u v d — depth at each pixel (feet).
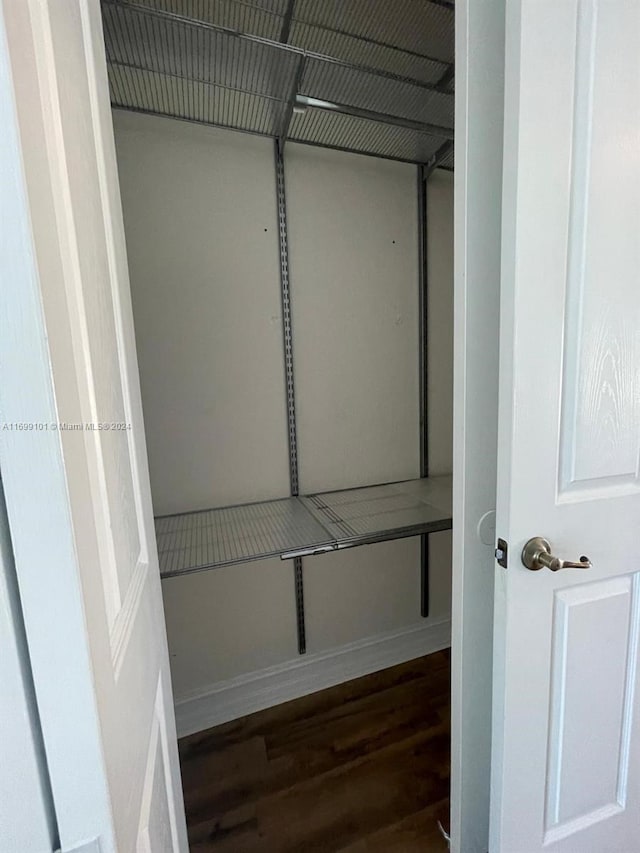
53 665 1.05
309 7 3.46
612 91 2.41
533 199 2.31
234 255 4.58
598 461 2.73
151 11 2.98
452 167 5.43
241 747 4.57
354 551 5.50
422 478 5.87
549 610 2.75
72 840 1.12
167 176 4.24
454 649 3.14
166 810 2.15
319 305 5.04
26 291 0.94
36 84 1.01
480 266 2.73
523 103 2.20
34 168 0.96
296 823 3.76
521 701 2.76
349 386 5.32
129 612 1.71
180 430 4.57
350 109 4.15
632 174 2.55
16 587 1.00
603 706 3.05
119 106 3.97
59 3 1.28
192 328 4.50
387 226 5.30
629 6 2.37
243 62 3.56
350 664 5.59
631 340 2.72
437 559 6.01
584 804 3.11
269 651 5.17
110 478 1.59
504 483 2.56
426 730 4.73
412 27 3.71
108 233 1.87
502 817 2.84
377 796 3.98
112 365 1.76
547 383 2.51
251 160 4.54
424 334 5.63
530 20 2.15
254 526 4.36
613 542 2.87
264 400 4.90
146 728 1.82
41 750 1.06
